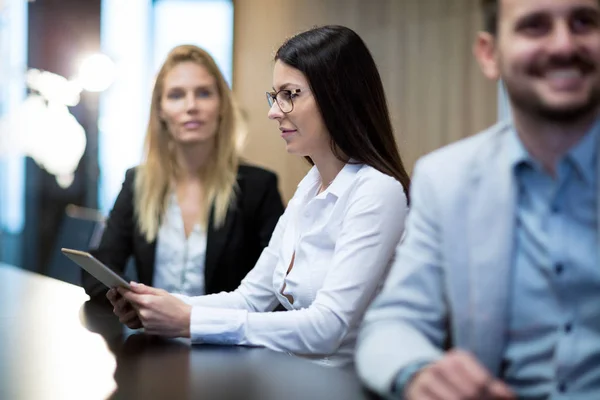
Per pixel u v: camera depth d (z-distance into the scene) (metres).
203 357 1.55
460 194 1.11
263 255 2.10
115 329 1.83
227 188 2.67
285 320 1.72
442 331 1.16
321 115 1.86
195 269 2.65
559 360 1.04
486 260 1.08
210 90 2.65
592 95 0.98
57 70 5.94
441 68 4.81
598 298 1.04
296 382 1.33
